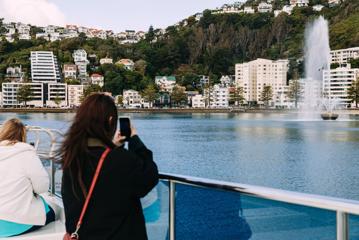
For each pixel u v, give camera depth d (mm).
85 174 2963
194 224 3691
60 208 5188
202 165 50375
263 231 3145
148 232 4203
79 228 2967
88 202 2932
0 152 4555
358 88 192000
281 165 50188
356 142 75750
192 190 3697
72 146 3018
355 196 33562
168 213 3949
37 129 5855
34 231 4660
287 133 96812
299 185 38312
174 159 55188
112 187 2902
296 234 2922
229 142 77562
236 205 3336
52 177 6059
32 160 4613
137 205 3039
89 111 3082
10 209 4473
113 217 2918
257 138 85500
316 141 78250
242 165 50250
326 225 2742
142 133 98062
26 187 4582
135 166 2936
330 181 39906
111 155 2934
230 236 3404
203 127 120438
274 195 2986
